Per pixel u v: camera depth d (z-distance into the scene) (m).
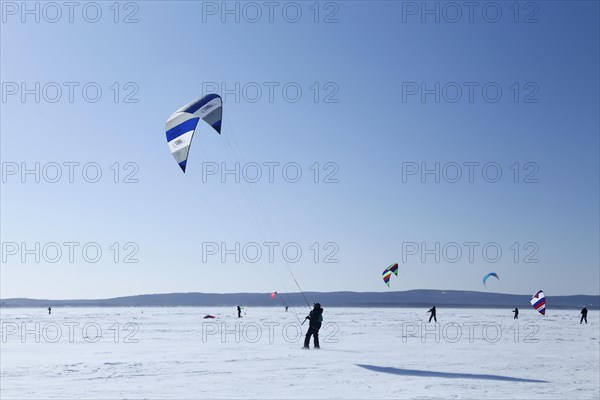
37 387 9.52
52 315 66.31
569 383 10.51
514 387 9.91
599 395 9.21
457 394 9.09
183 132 14.73
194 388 9.45
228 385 9.77
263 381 10.24
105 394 8.84
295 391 9.22
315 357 14.24
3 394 8.82
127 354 14.99
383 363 13.18
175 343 19.05
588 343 20.61
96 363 12.85
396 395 8.95
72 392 9.02
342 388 9.55
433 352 16.17
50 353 15.35
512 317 59.03
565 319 52.25
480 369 12.41
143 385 9.75
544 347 18.50
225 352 15.50
